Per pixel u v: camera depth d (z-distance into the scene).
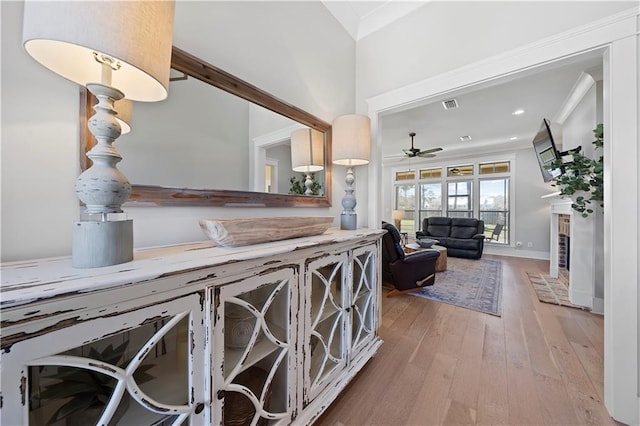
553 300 3.01
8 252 0.73
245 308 0.92
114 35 0.58
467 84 1.78
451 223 6.31
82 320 0.54
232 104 1.35
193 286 0.73
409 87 2.05
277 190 1.60
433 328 2.32
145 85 0.80
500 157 6.21
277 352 1.05
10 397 0.47
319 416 1.25
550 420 1.31
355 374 1.51
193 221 1.18
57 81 0.82
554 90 3.11
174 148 1.11
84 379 0.65
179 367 0.77
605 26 1.33
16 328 0.47
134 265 0.69
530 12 1.56
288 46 1.68
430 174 7.35
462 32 1.81
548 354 1.89
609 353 1.33
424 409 1.38
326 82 2.01
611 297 1.32
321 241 1.20
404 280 3.23
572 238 2.94
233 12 1.35
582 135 3.09
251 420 0.97
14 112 0.75
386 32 2.20
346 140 1.81
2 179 0.73
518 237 5.95
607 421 1.30
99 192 0.66
